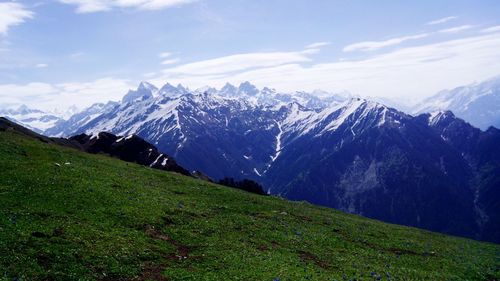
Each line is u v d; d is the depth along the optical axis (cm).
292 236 5475
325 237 5834
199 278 3397
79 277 3044
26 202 4269
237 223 5550
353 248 5547
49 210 4178
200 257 3978
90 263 3294
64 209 4331
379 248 5909
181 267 3641
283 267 3975
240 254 4219
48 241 3450
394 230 8225
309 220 7081
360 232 6881
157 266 3569
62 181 5231
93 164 7394
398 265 5038
